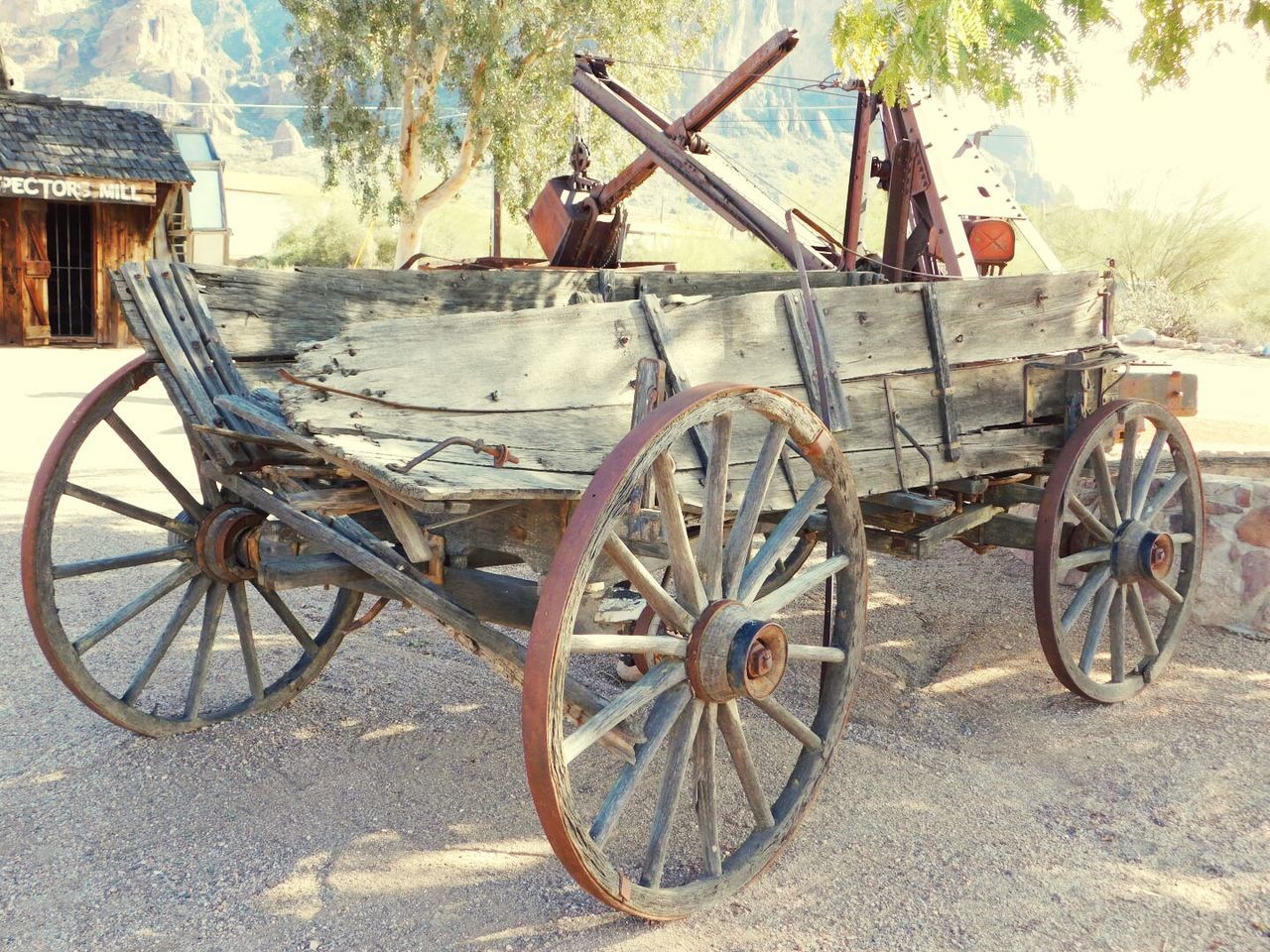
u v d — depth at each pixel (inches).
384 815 132.1
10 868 117.9
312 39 935.7
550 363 116.0
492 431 109.8
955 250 227.3
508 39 904.9
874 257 250.2
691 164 249.4
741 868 116.2
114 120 813.2
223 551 147.5
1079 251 936.3
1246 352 731.4
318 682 174.2
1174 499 214.5
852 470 143.9
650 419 100.0
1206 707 173.5
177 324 128.6
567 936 108.4
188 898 113.0
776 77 251.6
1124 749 157.6
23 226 772.6
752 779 118.7
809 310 139.3
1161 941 110.2
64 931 107.0
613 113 268.4
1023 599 230.2
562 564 94.2
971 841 129.6
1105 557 173.5
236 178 3230.8
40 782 137.6
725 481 111.9
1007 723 167.6
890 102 192.5
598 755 151.6
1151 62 222.7
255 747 149.4
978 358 165.8
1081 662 170.9
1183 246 907.4
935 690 181.2
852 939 109.1
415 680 177.0
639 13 914.7
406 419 104.6
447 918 111.1
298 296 139.7
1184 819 136.4
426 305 153.3
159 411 457.1
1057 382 181.8
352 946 106.1
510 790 139.8
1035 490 176.7
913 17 176.6
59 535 254.5
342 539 123.1
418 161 951.0
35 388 524.4
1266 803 140.6
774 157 6437.0
